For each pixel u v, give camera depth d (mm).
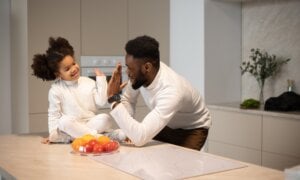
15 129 3297
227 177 1283
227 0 3795
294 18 3529
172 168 1391
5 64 3170
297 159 2959
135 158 1551
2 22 3137
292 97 3252
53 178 1285
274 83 3748
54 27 3322
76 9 3434
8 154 1646
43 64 1901
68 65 1873
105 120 1899
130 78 1945
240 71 4023
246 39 3969
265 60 3709
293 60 3562
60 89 1916
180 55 3998
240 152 3424
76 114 1925
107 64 3654
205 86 3736
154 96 1952
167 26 4070
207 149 3750
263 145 3217
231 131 3492
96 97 1938
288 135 3016
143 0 3859
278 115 3074
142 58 1852
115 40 3693
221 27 3824
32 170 1389
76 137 1850
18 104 3264
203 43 3701
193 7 3795
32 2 3191
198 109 2207
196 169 1377
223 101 3900
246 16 3957
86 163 1485
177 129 2256
